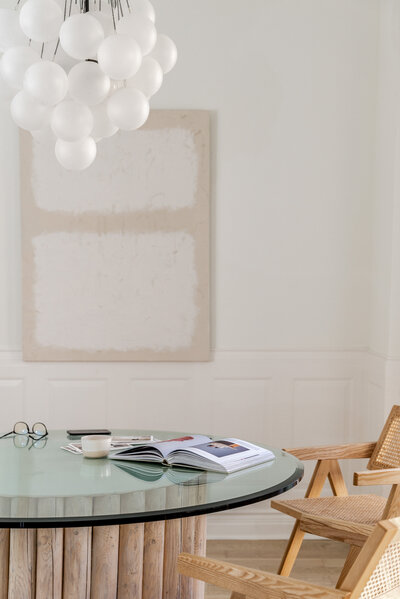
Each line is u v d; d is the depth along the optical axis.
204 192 4.39
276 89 4.45
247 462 2.57
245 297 4.49
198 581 2.60
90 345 4.40
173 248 4.40
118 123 2.44
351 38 4.46
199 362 4.48
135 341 4.41
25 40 2.49
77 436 3.04
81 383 4.43
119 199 4.37
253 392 4.51
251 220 4.47
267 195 4.47
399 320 4.20
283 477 2.41
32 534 2.29
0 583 2.31
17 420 4.41
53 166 4.32
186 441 2.72
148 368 4.45
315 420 4.55
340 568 3.96
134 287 4.40
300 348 4.53
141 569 2.41
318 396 4.54
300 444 4.54
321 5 4.45
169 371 4.47
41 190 4.33
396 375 4.21
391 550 1.87
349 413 4.56
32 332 4.37
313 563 4.04
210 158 4.43
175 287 4.41
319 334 4.54
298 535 3.04
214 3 4.40
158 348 4.43
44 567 2.28
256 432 4.52
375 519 2.94
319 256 4.52
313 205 4.50
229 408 4.50
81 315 4.39
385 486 4.32
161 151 4.37
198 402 4.48
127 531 2.37
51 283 4.36
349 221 4.52
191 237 4.40
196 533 2.66
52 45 2.62
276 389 4.52
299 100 4.46
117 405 4.45
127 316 4.41
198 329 4.44
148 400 4.46
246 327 4.50
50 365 4.41
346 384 4.55
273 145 4.46
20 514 1.98
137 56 2.30
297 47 4.45
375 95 4.48
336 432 4.55
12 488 2.23
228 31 4.41
